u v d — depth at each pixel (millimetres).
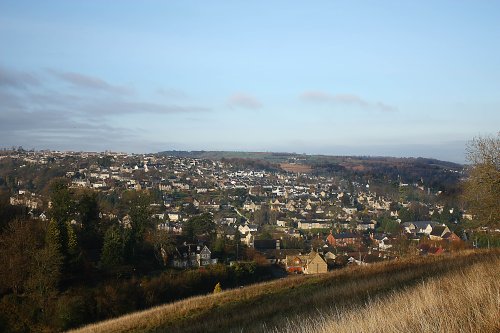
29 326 30312
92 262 42719
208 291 43188
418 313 6891
